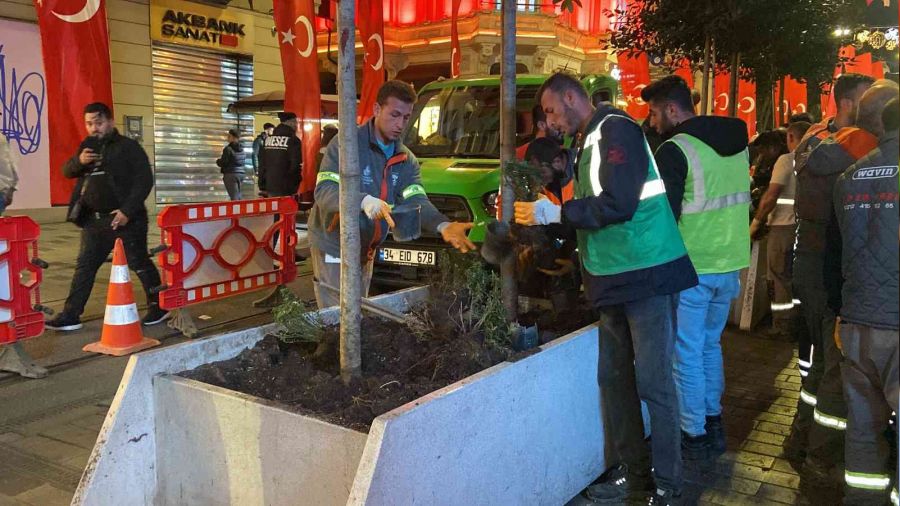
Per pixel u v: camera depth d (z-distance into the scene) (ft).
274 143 32.45
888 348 9.84
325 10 47.98
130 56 51.98
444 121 26.66
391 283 23.50
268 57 62.85
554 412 10.58
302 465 8.41
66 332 21.33
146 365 9.45
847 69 37.73
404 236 13.84
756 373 18.88
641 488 11.78
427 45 72.23
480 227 21.90
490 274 13.19
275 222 24.84
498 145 25.16
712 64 22.85
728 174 13.09
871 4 24.52
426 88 28.48
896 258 9.66
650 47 25.08
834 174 13.19
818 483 12.50
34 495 11.62
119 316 19.45
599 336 11.52
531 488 10.20
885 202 9.68
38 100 46.09
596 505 11.48
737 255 13.30
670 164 12.82
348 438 7.98
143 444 9.45
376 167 13.08
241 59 61.00
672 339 10.72
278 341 11.33
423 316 11.94
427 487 8.14
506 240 11.57
